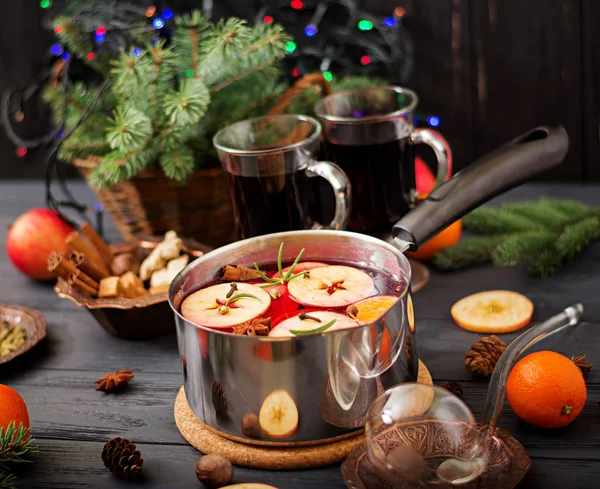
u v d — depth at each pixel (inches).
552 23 47.8
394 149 37.4
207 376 29.4
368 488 28.1
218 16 48.5
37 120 55.6
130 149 37.2
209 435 30.9
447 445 28.5
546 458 29.9
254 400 29.0
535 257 39.1
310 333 28.2
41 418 33.2
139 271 38.2
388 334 29.1
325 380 28.7
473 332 36.0
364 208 38.1
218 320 30.1
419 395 28.5
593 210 40.9
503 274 39.7
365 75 48.3
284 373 28.5
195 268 31.9
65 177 56.1
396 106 39.7
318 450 29.8
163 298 35.6
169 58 37.8
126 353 36.5
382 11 49.0
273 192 35.8
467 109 50.3
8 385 35.1
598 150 49.9
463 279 39.7
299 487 29.4
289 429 29.2
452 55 49.3
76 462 31.1
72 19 42.2
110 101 41.2
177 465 30.7
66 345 37.4
